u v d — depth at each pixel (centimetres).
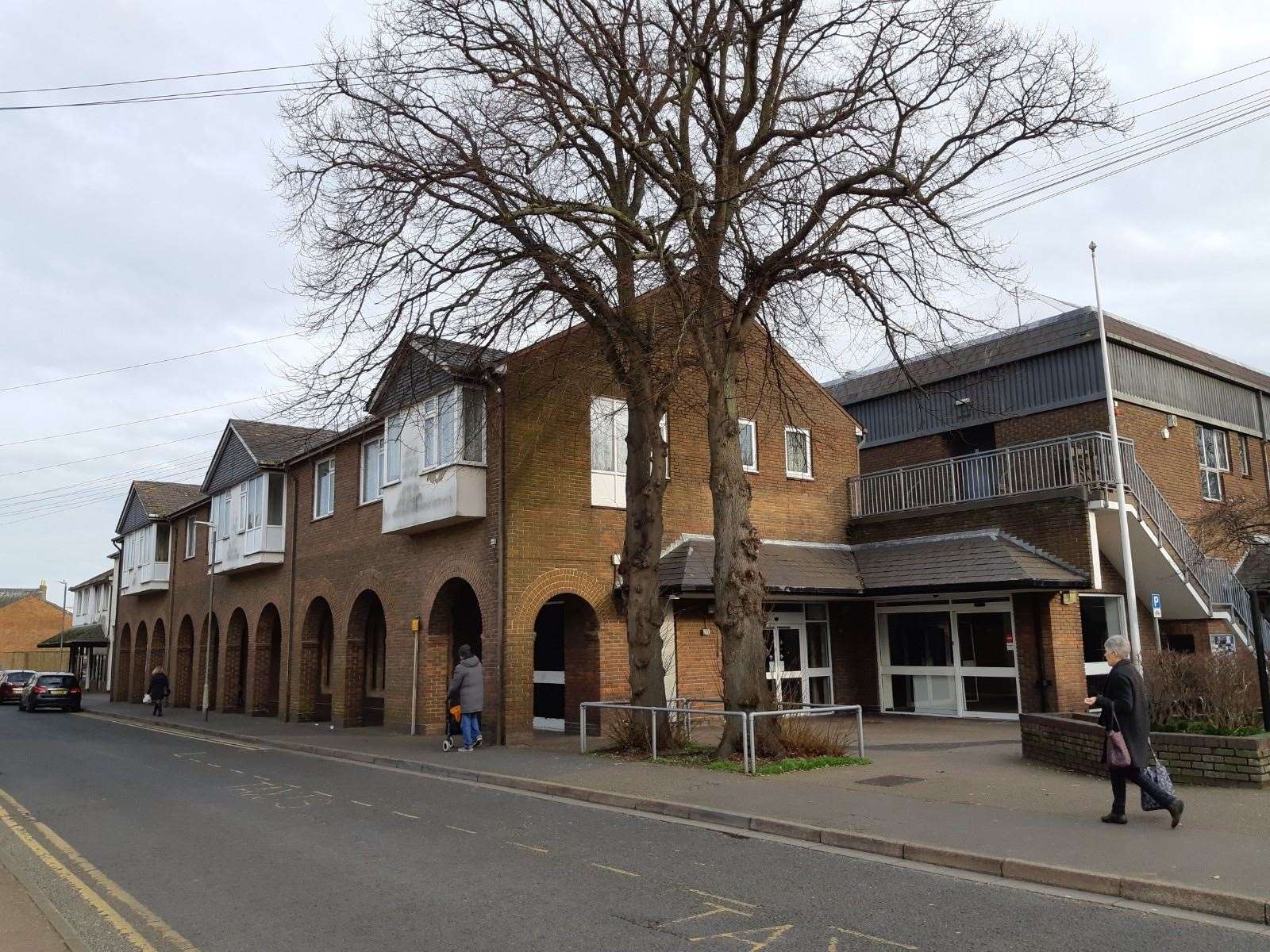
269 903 694
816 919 624
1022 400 2314
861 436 2461
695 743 1511
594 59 1340
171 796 1236
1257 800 940
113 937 624
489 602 1739
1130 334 2258
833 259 1370
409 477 1916
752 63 1366
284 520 2647
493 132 1354
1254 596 1109
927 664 2070
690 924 618
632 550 1480
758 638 1326
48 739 2203
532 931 611
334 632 2323
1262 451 2631
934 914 629
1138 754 831
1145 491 1958
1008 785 1081
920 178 1304
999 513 1970
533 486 1773
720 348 1391
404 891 714
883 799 999
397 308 1399
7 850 904
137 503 3994
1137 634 1689
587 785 1152
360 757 1606
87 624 6344
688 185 1338
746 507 1359
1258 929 587
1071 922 607
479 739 1620
